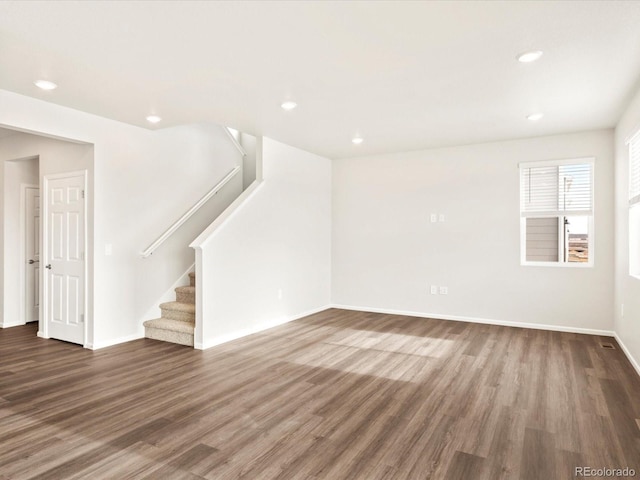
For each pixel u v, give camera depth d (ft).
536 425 8.46
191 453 7.39
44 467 6.93
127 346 14.56
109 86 11.07
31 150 16.14
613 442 7.74
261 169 17.16
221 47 8.79
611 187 15.70
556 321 16.75
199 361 12.81
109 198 14.47
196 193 18.17
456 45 8.74
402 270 20.11
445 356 13.30
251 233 16.52
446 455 7.33
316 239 20.90
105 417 8.86
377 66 9.81
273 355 13.46
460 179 18.61
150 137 15.98
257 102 12.46
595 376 11.35
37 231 18.58
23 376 11.44
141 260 15.75
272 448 7.58
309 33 8.18
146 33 8.15
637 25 7.88
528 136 16.80
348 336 15.94
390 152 20.12
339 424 8.55
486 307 18.13
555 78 10.60
